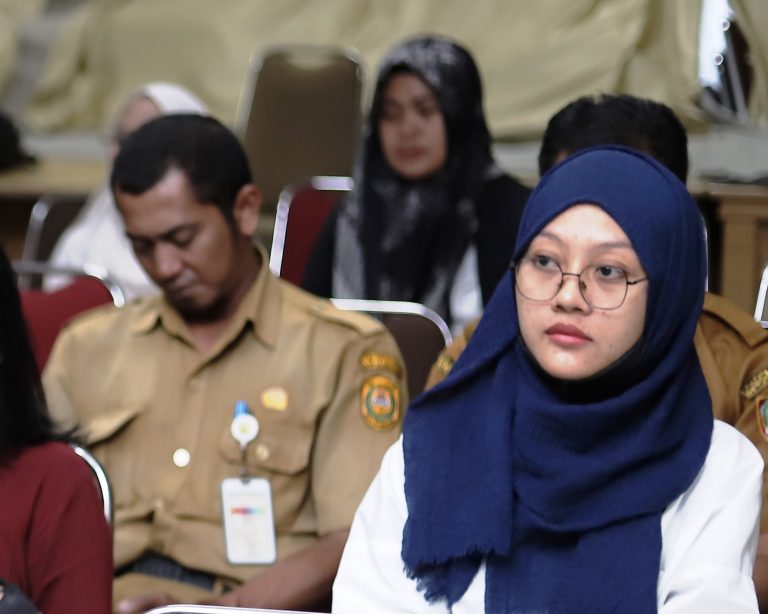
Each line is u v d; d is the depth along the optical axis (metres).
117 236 12.11
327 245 11.09
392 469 6.12
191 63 17.67
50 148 17.53
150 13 18.11
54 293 9.06
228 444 7.53
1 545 5.81
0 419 5.86
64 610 5.84
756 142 14.84
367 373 7.64
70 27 18.42
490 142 11.03
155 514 7.53
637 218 5.62
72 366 7.84
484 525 5.68
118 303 9.32
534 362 5.86
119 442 7.66
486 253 10.73
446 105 10.80
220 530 7.46
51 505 5.88
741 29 15.16
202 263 7.58
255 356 7.68
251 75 14.19
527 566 5.75
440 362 7.59
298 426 7.56
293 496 7.51
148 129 7.70
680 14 15.46
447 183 10.86
